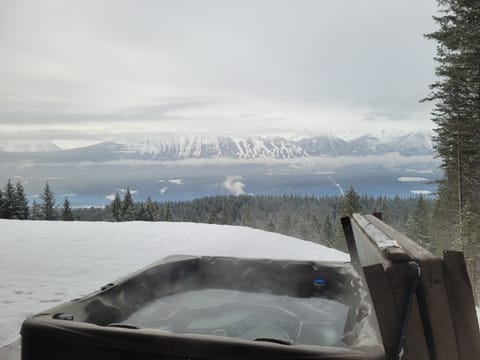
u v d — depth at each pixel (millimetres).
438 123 11102
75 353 1407
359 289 2324
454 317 1275
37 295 3830
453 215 11016
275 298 3137
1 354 2418
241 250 6758
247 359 1231
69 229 9219
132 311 2637
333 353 1195
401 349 1248
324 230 36438
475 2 8773
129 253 6309
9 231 8742
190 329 2643
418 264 1300
